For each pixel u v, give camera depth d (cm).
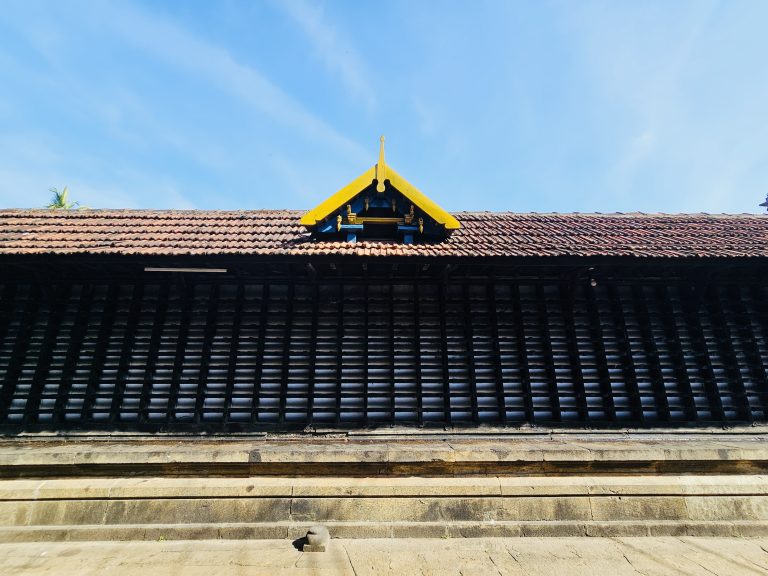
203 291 819
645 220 1022
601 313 830
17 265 721
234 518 616
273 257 709
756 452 663
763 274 848
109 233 820
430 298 826
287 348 782
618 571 514
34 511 616
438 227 798
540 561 537
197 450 647
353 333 800
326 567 518
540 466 659
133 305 794
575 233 884
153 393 757
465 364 789
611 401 783
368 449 654
